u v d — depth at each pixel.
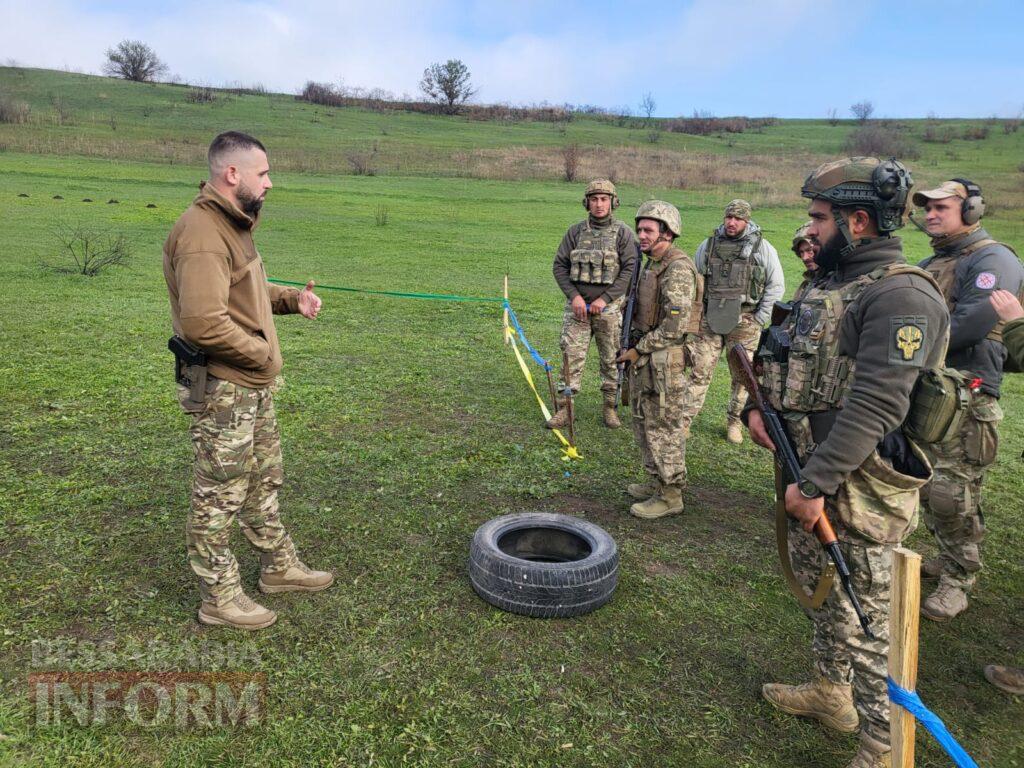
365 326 9.51
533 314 10.84
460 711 2.68
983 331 3.40
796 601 3.63
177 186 23.38
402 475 4.84
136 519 3.95
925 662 3.27
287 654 2.93
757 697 2.90
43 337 7.68
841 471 2.25
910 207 2.31
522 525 3.74
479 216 22.31
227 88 72.94
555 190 30.80
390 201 24.53
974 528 3.53
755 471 5.48
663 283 4.31
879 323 2.22
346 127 53.88
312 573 3.42
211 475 2.89
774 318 2.71
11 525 3.79
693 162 45.91
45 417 5.40
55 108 46.69
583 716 2.71
